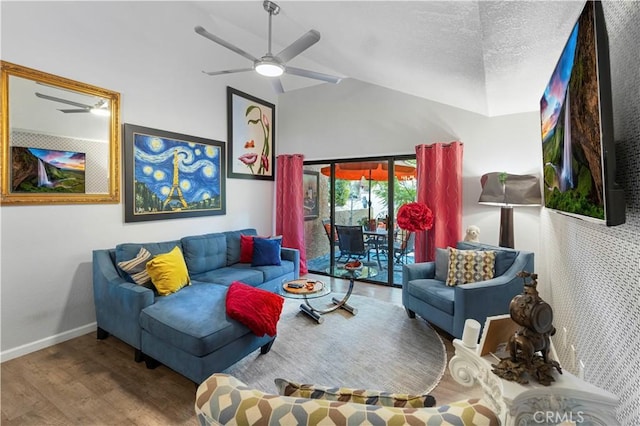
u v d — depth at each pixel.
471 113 3.59
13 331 2.33
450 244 3.61
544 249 2.91
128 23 3.02
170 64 3.43
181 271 2.73
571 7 1.25
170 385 1.99
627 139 0.95
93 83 2.76
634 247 0.93
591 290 1.37
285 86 4.93
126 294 2.28
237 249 3.85
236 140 4.32
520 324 0.78
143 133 3.16
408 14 1.80
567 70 1.32
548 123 1.87
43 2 2.44
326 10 2.26
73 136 2.64
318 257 4.96
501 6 1.34
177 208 3.53
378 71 3.36
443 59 2.25
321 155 4.71
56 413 1.72
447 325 2.50
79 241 2.71
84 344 2.54
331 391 0.82
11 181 2.31
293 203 4.79
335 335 2.69
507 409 0.69
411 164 4.09
